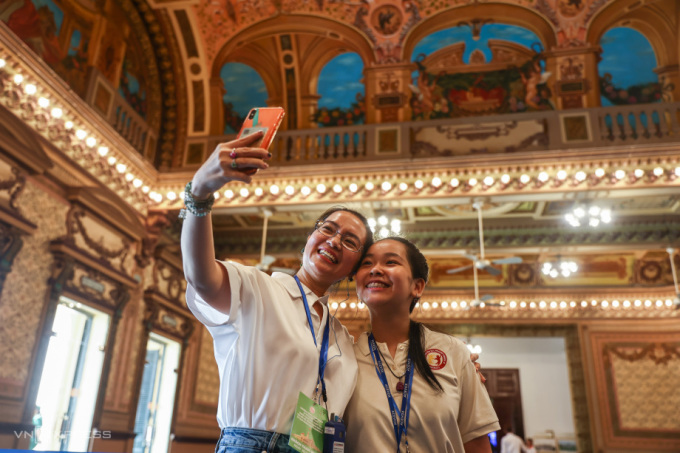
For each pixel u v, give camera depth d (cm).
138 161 925
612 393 1239
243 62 1023
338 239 201
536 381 1555
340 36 989
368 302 207
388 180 917
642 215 1094
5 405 623
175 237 1081
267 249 1202
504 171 879
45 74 692
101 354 812
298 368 167
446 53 988
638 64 924
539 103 941
